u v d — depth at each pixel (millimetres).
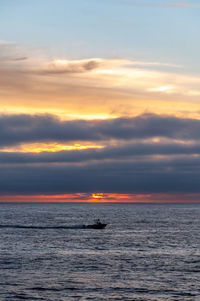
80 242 115625
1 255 89438
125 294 60156
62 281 66625
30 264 79438
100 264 80688
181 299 58125
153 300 57656
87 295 59531
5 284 64312
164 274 72250
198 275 71750
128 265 79875
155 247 106438
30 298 57875
